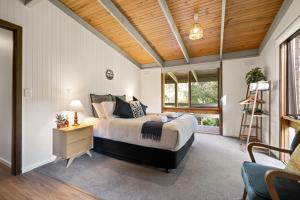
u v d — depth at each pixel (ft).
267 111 11.12
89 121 10.18
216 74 16.25
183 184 6.56
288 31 7.61
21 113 7.50
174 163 7.38
